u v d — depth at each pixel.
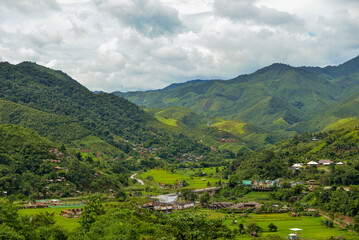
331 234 163.38
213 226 106.44
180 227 103.69
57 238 115.94
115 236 106.31
